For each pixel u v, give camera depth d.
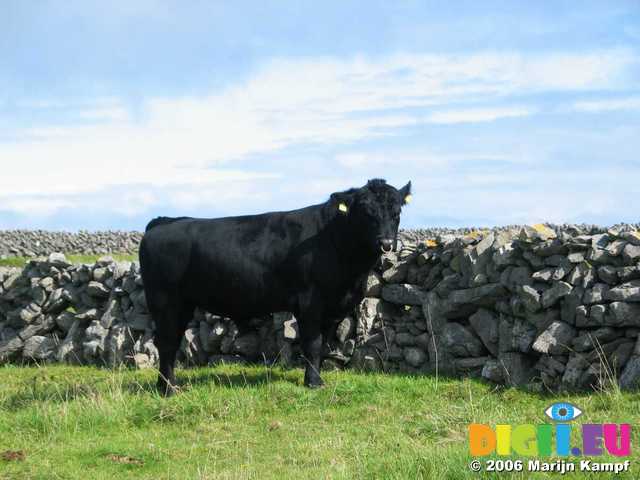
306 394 10.19
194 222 11.77
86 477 7.40
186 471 7.44
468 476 6.63
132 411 9.81
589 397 9.55
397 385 10.73
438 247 12.66
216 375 12.51
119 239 34.69
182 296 11.70
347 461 7.52
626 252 10.20
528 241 11.17
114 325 15.13
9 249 32.72
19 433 9.08
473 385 10.82
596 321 10.20
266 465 7.61
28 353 16.03
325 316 11.53
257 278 11.34
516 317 11.15
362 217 10.77
